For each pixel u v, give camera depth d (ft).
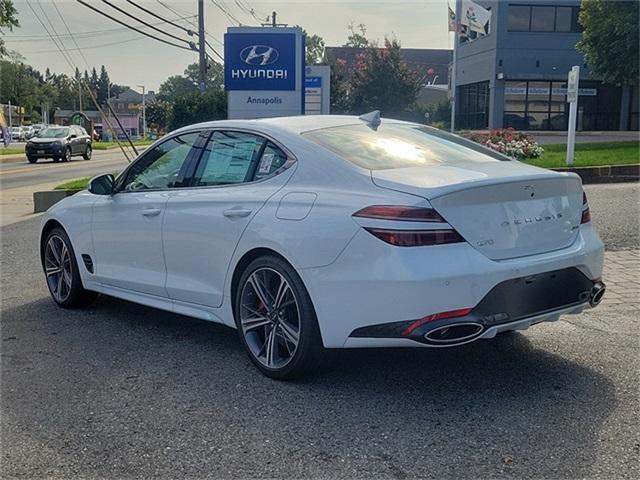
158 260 16.70
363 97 134.21
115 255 18.03
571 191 13.91
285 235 13.33
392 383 13.78
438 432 11.62
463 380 13.88
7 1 92.73
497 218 12.44
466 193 12.08
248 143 15.46
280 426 11.96
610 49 87.45
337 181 13.28
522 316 12.48
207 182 15.94
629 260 24.43
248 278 14.24
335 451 11.04
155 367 14.99
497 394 13.15
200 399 13.20
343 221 12.50
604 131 118.11
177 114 85.71
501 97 118.52
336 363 14.89
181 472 10.51
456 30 86.89
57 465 10.80
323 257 12.67
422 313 11.67
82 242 19.08
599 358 15.03
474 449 11.01
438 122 129.59
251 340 14.55
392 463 10.64
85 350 16.21
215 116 85.05
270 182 14.47
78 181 55.77
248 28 56.49
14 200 50.55
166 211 16.31
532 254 12.87
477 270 11.88
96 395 13.50
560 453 10.83
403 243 11.82
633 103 118.52
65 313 19.58
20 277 24.29
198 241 15.43
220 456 10.97
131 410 12.76
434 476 10.24
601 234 28.45
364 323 12.26
